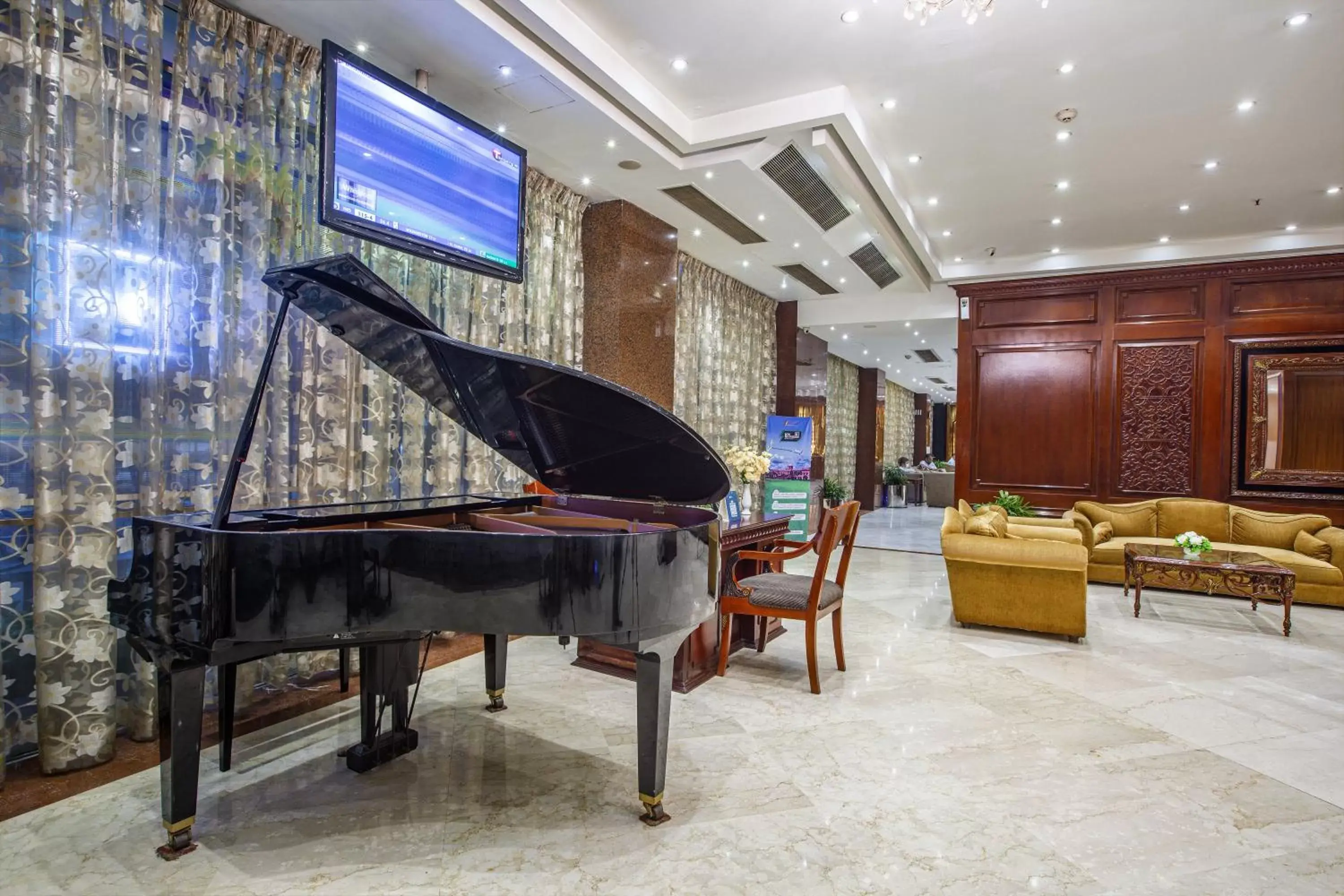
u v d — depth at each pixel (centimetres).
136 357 282
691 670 342
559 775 249
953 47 368
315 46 347
